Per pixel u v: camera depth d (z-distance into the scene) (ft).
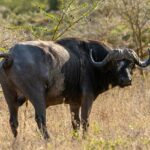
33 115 124.36
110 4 175.42
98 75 114.73
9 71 103.35
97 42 116.57
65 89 109.50
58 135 108.37
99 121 119.85
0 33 142.82
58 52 107.55
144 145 96.53
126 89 145.69
